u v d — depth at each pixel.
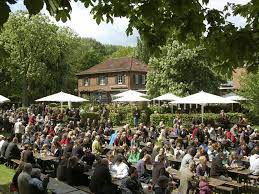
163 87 40.66
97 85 62.91
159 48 5.38
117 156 12.80
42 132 20.36
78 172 12.38
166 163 13.88
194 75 39.00
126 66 59.97
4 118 28.16
